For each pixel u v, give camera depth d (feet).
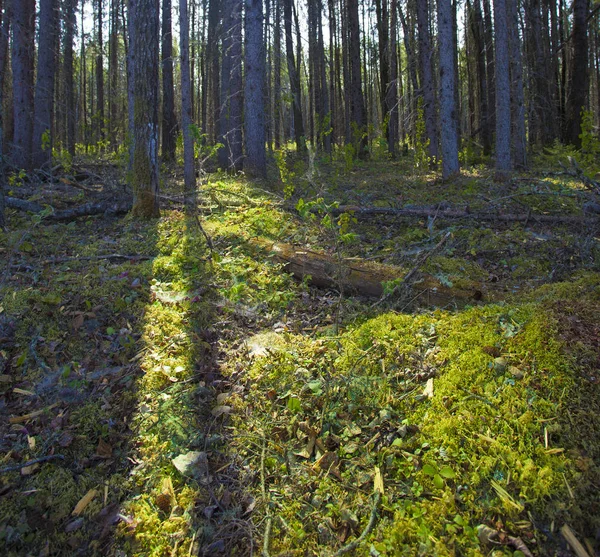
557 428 8.10
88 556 7.51
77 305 12.99
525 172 35.29
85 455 9.18
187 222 20.42
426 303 13.02
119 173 30.73
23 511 8.12
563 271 15.55
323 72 68.23
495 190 26.16
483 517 7.27
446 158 31.86
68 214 22.18
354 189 29.40
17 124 34.88
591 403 8.43
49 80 35.37
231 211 22.76
